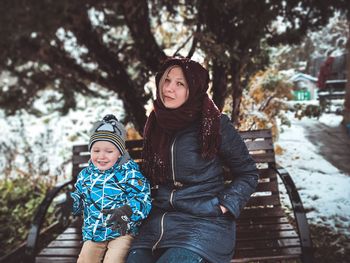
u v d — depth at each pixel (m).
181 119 2.15
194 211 2.16
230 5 3.60
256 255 2.48
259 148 3.21
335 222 4.02
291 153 6.37
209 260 2.02
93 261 2.32
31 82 4.52
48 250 2.79
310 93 10.38
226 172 3.23
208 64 3.93
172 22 4.50
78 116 7.84
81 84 4.70
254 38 3.93
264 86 5.63
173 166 2.20
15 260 3.74
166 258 1.99
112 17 4.18
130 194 2.24
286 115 6.54
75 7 3.32
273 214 3.13
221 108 4.17
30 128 7.86
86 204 2.30
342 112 8.76
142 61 4.32
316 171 5.54
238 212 2.19
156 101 2.23
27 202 5.21
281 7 3.69
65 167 6.21
